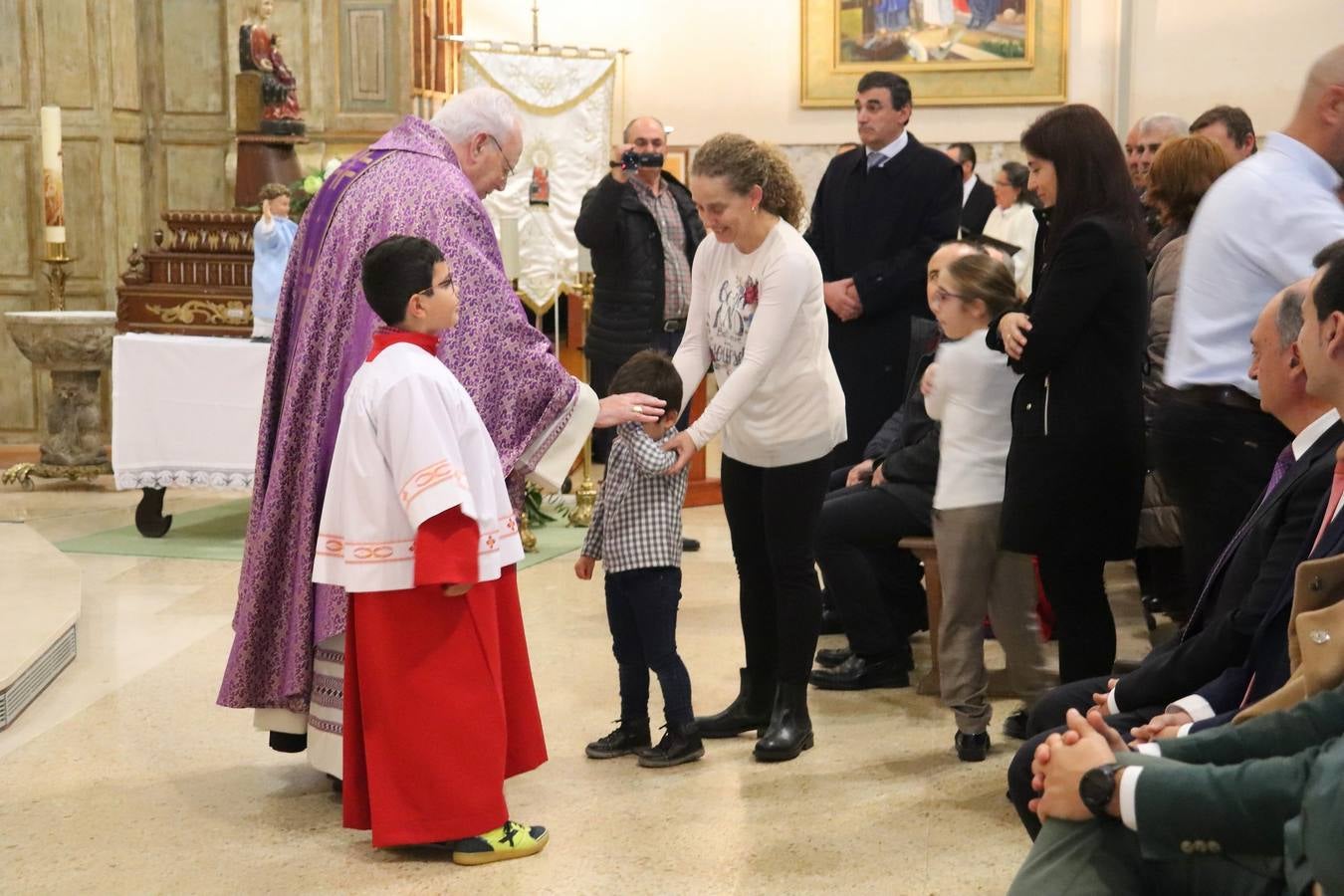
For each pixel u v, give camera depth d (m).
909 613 4.73
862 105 5.35
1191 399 3.35
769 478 3.65
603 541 3.75
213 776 3.70
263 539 3.46
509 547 3.18
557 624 5.14
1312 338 2.06
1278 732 1.91
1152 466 4.07
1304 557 2.19
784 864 3.10
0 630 4.57
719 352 3.77
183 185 9.38
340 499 3.04
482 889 2.98
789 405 3.59
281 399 3.62
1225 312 3.29
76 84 8.98
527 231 8.50
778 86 9.72
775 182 3.56
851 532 4.36
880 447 4.84
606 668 4.61
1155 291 4.30
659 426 3.68
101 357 7.72
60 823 3.36
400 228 3.38
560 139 8.55
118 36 9.07
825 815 3.38
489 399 3.39
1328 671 1.90
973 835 3.25
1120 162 3.45
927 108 9.52
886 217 5.38
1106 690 2.86
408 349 3.05
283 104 7.83
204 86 9.29
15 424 9.21
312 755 3.45
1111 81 9.25
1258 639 2.21
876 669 4.45
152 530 6.68
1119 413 3.44
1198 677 2.43
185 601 5.51
